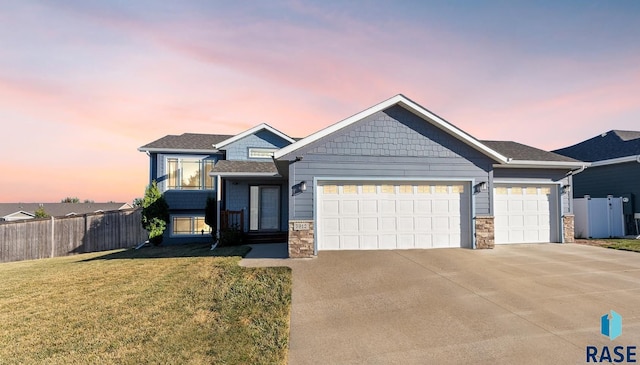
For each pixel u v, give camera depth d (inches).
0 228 604.1
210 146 661.3
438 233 409.7
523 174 476.7
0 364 164.2
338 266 325.4
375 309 225.0
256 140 659.4
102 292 276.5
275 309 228.5
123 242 736.3
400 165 399.9
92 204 1658.5
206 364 159.8
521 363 154.9
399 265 326.0
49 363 164.6
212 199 612.7
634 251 408.8
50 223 650.8
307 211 377.4
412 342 178.4
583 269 315.0
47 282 322.0
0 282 333.4
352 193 397.4
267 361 162.1
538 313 211.8
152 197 614.2
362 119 394.0
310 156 385.1
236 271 313.4
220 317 218.1
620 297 238.5
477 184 414.0
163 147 636.1
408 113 405.1
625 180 628.4
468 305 227.0
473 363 155.9
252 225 621.3
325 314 219.1
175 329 201.2
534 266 325.1
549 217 483.8
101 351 175.8
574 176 751.1
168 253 480.7
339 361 161.2
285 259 362.3
